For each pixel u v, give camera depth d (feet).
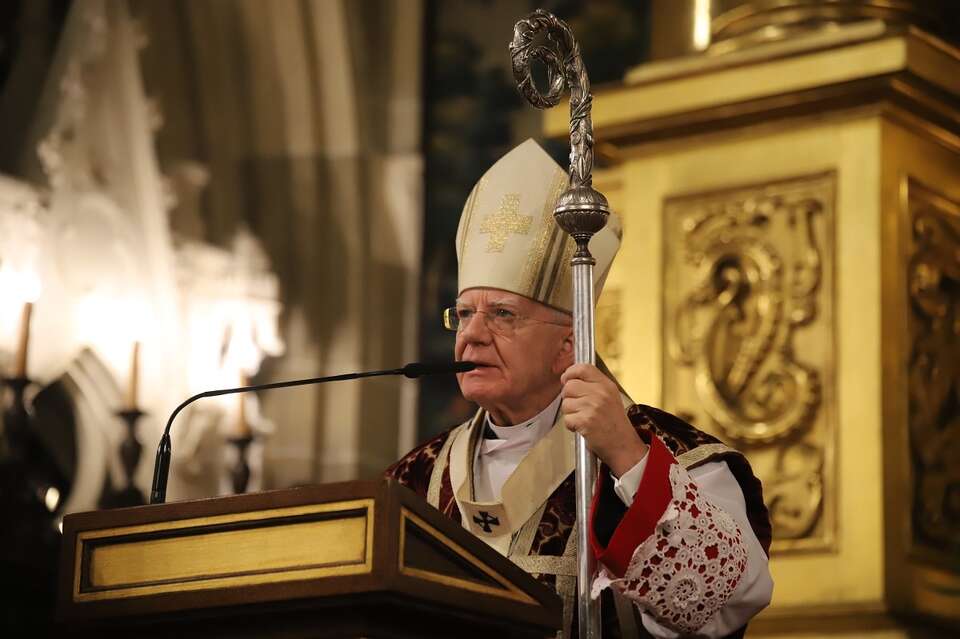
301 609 26.63
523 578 28.81
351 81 111.45
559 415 39.58
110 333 93.56
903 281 72.74
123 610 27.86
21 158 92.07
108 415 93.20
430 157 112.68
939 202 75.46
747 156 76.43
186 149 105.50
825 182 73.92
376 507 26.05
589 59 107.14
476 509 38.42
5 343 86.12
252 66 110.22
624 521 32.60
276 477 105.81
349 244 110.63
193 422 97.60
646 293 77.71
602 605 36.52
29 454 90.63
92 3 96.73
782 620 69.21
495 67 112.27
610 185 82.33
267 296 104.01
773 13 81.15
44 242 90.17
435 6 114.01
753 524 36.70
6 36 93.76
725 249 76.02
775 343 73.72
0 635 82.12
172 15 105.40
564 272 39.65
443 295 111.45
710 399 74.59
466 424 41.83
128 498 87.45
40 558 83.30
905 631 67.05
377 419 108.99
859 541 69.15
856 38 72.33
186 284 100.73
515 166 41.42
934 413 72.64
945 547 71.46
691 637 33.55
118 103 97.45
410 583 26.03
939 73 71.92
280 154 111.04
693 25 86.33
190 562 27.63
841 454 70.69
